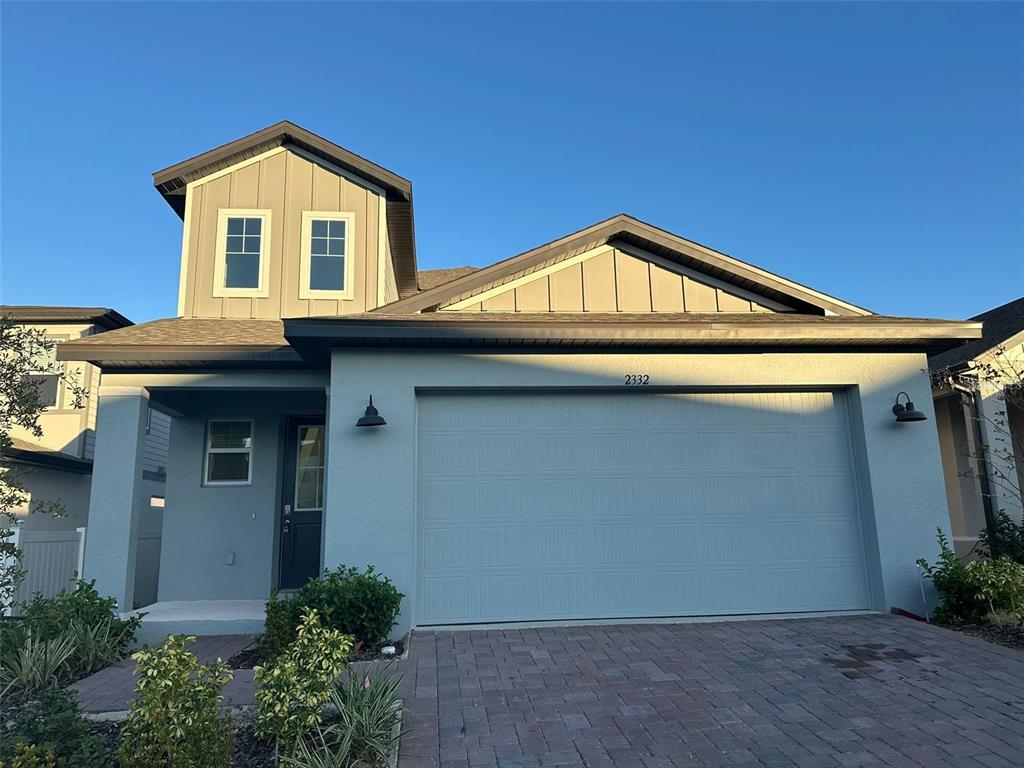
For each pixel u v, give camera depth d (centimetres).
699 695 502
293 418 966
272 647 623
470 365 750
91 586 693
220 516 912
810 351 796
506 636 673
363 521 705
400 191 1048
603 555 747
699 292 884
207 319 975
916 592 753
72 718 392
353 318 711
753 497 777
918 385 802
